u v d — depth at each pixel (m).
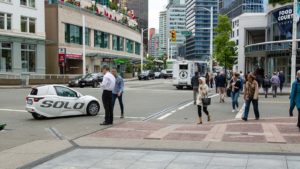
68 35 64.69
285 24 49.75
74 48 66.19
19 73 51.50
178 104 25.31
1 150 10.46
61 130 14.16
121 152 9.95
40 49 56.38
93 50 74.31
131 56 101.44
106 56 78.88
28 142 11.64
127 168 8.39
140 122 16.03
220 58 67.69
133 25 108.88
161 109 22.23
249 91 16.08
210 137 11.95
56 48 61.09
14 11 51.91
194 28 80.62
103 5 87.06
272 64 54.12
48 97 17.80
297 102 13.40
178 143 11.04
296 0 32.81
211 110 21.64
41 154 9.87
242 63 72.44
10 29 51.50
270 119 16.33
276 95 33.31
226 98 29.80
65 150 10.29
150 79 80.50
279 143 10.84
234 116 18.92
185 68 43.44
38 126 15.39
